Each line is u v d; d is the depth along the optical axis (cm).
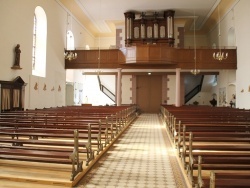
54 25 1586
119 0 1711
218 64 1677
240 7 1543
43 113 973
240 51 1567
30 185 443
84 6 1811
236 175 289
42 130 588
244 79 1500
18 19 1176
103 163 602
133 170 549
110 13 1969
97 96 2431
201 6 1816
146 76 2345
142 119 1698
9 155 527
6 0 1077
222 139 481
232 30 1752
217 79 2152
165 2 1750
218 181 253
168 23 1931
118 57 1742
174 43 2019
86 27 2292
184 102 2289
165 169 558
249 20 1402
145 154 694
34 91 1329
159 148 771
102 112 1080
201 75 2327
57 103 1644
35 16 1448
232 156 410
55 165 547
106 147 729
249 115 932
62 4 1705
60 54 1695
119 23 2208
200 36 2541
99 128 656
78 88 2089
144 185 460
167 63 1661
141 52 1648
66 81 1867
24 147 522
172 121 855
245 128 597
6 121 780
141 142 866
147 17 2011
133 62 1656
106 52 1759
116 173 527
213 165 408
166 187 452
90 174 519
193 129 590
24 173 490
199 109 1315
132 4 1791
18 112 1010
